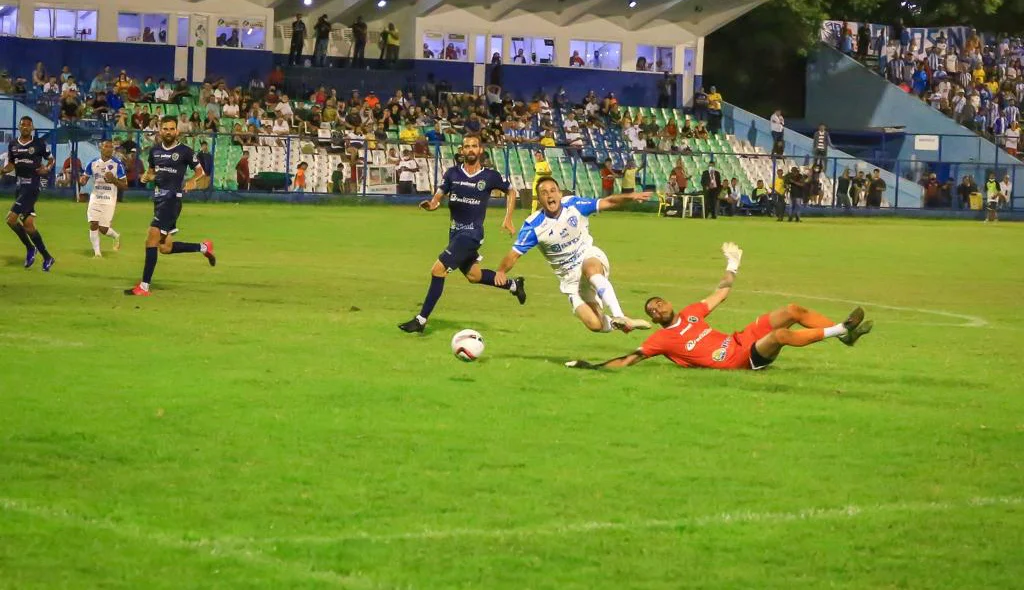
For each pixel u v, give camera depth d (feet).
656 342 56.03
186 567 29.66
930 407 50.03
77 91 225.56
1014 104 305.12
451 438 42.34
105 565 29.68
